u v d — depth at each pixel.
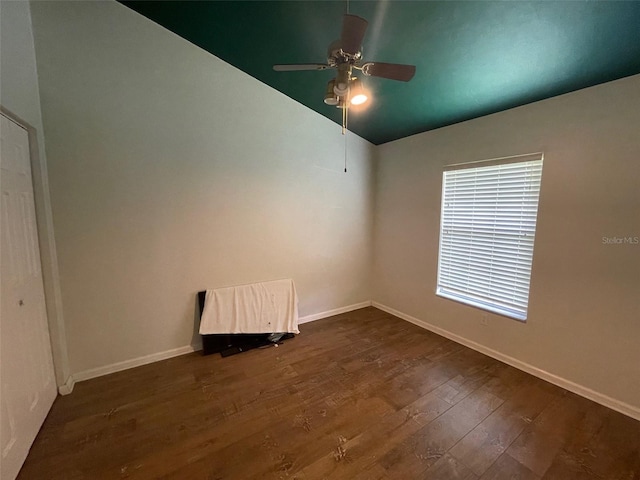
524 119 2.35
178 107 2.46
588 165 2.01
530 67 1.95
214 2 2.00
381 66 1.59
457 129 2.89
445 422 1.86
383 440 1.71
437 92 2.50
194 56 2.49
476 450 1.64
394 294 3.77
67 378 2.15
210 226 2.72
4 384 1.40
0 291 1.41
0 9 1.52
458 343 2.97
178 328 2.66
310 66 1.64
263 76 2.78
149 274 2.48
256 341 2.91
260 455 1.60
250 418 1.89
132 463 1.55
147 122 2.34
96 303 2.28
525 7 1.58
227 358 2.64
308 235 3.38
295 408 1.99
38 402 1.77
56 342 2.06
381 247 3.93
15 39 1.67
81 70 2.08
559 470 1.52
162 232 2.50
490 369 2.48
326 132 3.38
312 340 3.02
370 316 3.72
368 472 1.50
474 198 2.80
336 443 1.69
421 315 3.41
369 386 2.24
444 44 1.99
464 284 2.95
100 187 2.21
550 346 2.29
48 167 2.02
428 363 2.58
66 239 2.13
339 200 3.61
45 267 1.98
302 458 1.58
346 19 1.22
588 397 2.09
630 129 1.82
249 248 2.97
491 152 2.60
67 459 1.57
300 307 3.42
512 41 1.81
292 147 3.14
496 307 2.68
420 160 3.30
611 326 1.97
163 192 2.47
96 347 2.31
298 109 3.13
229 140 2.74
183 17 2.20
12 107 1.59
